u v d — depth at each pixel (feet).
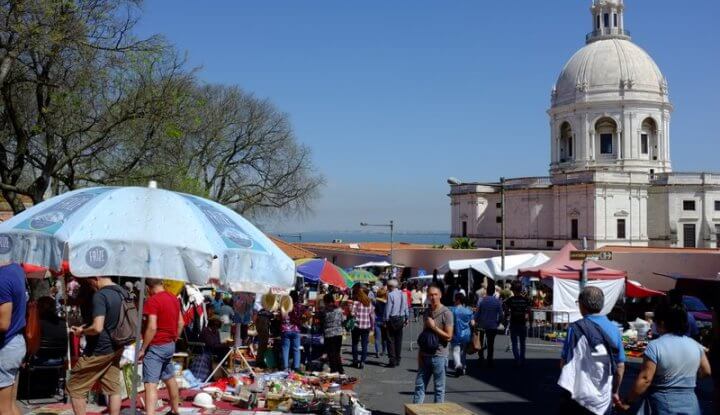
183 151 92.07
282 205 168.45
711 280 77.41
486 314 58.95
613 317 77.51
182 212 27.48
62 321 39.65
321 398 38.81
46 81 68.33
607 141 267.18
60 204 27.89
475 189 280.72
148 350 31.12
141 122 75.20
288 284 30.73
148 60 71.61
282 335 51.75
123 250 25.35
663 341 23.36
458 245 262.88
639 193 249.14
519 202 271.08
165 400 38.70
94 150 77.36
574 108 268.62
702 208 250.57
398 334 59.16
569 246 92.17
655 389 23.34
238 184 163.53
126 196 27.27
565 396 25.09
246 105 165.68
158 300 31.19
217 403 39.45
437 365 35.17
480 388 48.93
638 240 247.91
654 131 267.18
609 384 24.22
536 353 70.49
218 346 47.60
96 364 28.09
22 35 59.98
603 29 279.69
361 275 98.48
